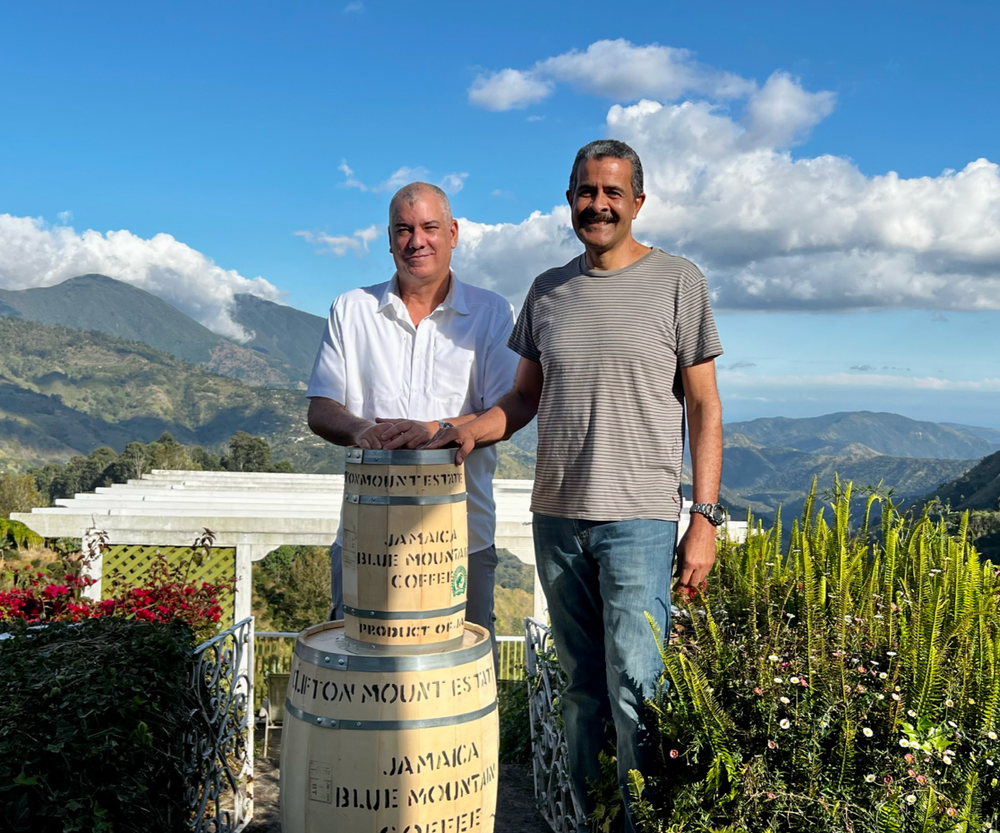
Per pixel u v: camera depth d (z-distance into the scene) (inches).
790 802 94.8
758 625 134.0
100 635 141.9
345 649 93.0
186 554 410.3
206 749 144.9
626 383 109.6
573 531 112.1
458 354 135.3
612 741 121.6
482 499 131.6
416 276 131.0
